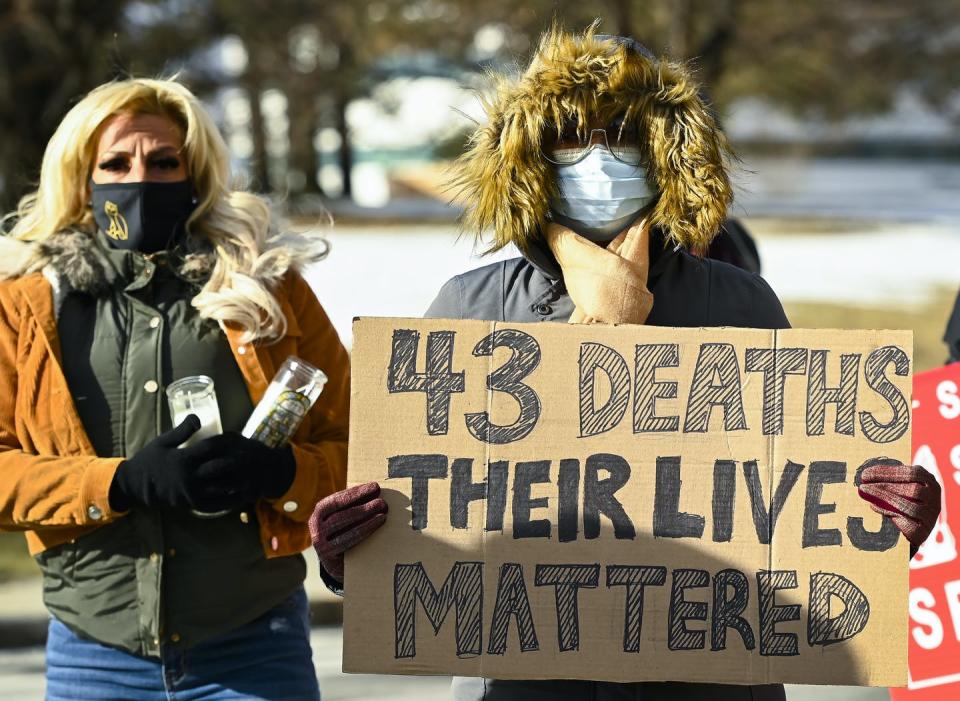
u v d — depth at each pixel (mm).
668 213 6840
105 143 7805
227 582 7469
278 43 62062
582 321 6773
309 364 8016
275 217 8320
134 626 7344
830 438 6516
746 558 6508
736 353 6570
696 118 6887
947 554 8430
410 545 6559
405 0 68562
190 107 7879
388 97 75125
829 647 6473
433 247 50531
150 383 7496
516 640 6543
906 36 72812
